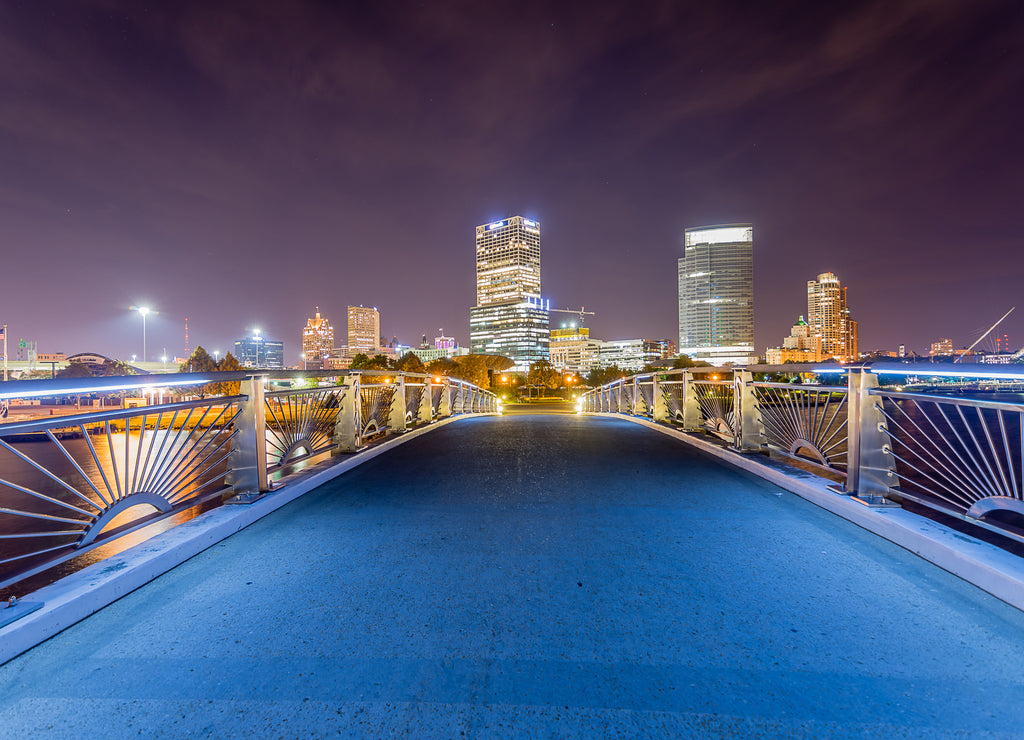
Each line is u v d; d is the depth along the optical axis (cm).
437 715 184
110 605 266
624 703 190
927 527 334
